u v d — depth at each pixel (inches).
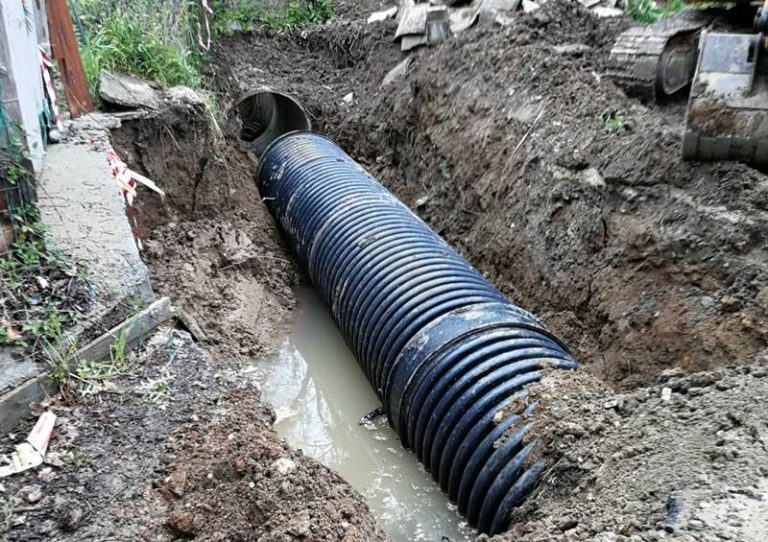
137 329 110.3
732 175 124.4
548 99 174.4
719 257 118.1
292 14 333.1
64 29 158.1
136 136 167.9
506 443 98.3
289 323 174.7
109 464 89.4
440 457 109.8
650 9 218.1
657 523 72.2
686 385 96.0
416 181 215.5
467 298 127.9
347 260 154.0
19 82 118.9
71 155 145.7
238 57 292.8
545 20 212.1
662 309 123.2
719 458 78.7
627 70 164.2
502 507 94.6
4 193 110.9
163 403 100.2
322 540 82.1
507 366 108.9
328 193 183.3
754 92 123.1
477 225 178.5
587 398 100.4
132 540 80.4
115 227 123.8
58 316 105.0
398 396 121.9
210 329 153.3
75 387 99.3
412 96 228.8
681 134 137.9
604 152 146.8
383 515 118.2
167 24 216.5
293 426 142.3
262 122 302.4
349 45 298.4
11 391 94.0
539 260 153.1
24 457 88.4
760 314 109.0
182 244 169.5
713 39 128.9
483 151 183.2
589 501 82.7
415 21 263.3
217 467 89.4
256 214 200.5
